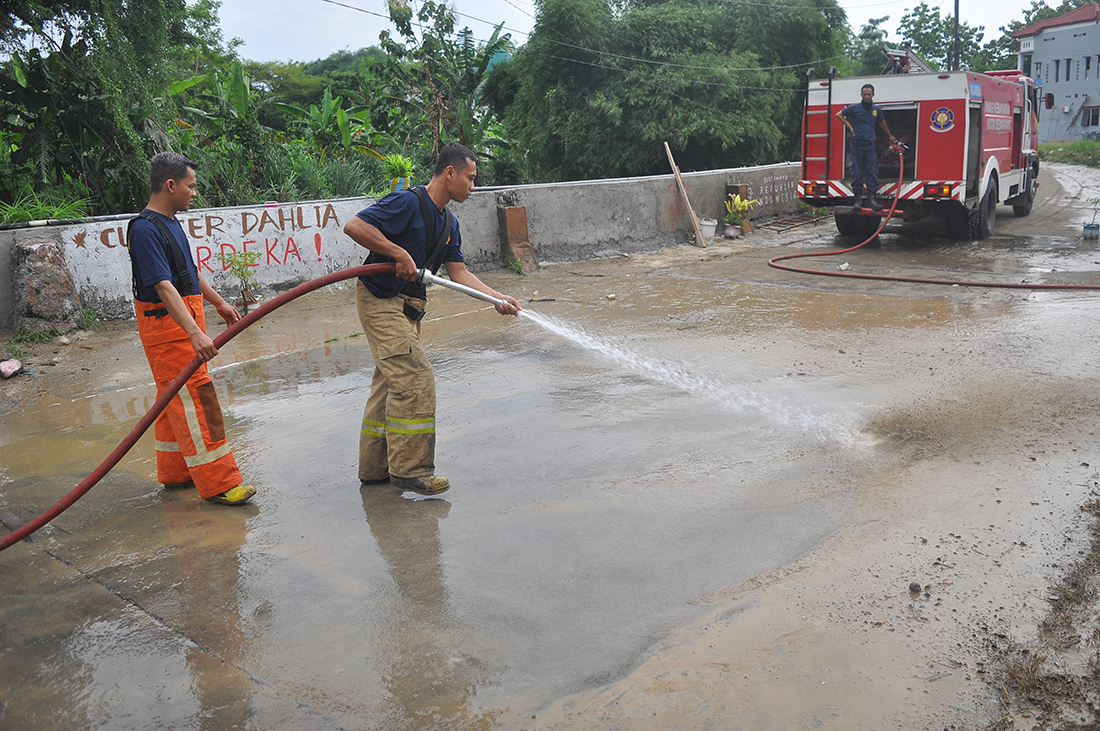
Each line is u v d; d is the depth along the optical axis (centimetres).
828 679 240
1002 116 1357
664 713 227
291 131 1853
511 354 666
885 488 379
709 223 1395
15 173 1004
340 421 510
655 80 2284
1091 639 256
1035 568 301
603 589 296
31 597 304
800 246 1355
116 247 826
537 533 343
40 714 235
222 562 328
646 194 1330
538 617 278
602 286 1013
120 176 1062
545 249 1210
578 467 416
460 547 333
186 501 395
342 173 1477
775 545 327
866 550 320
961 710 225
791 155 2825
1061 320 710
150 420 343
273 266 954
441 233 390
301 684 246
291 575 315
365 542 341
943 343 650
